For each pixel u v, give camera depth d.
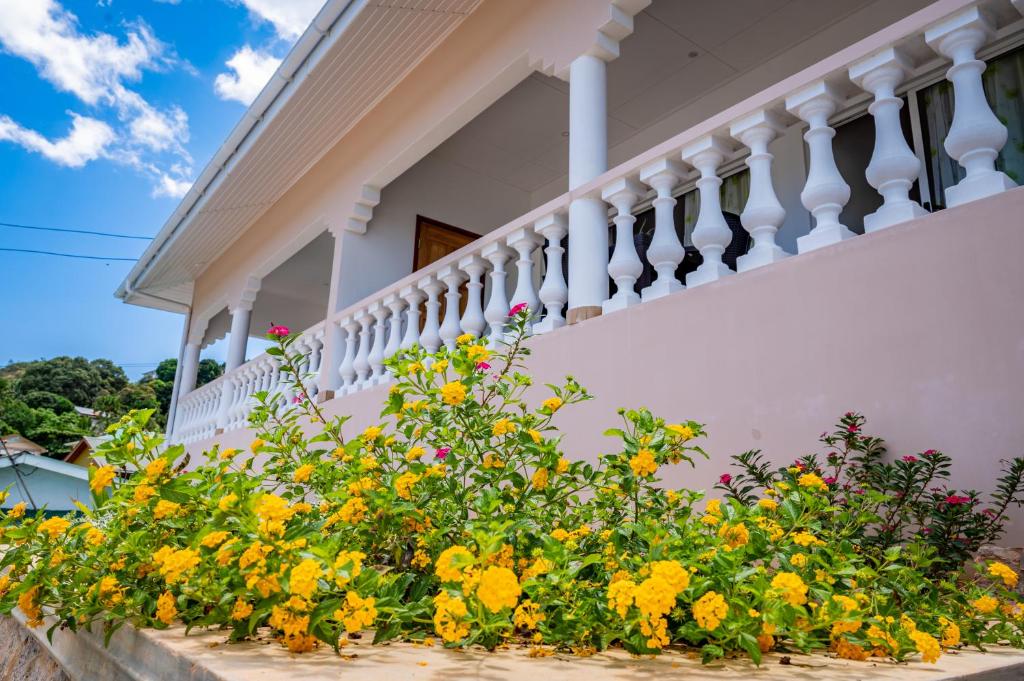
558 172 7.91
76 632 1.78
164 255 10.06
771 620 1.24
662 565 1.22
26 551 1.73
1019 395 1.99
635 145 6.91
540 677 1.09
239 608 1.36
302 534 1.45
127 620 1.61
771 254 2.81
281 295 12.75
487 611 1.28
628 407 3.15
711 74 5.96
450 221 7.63
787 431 2.54
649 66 5.82
